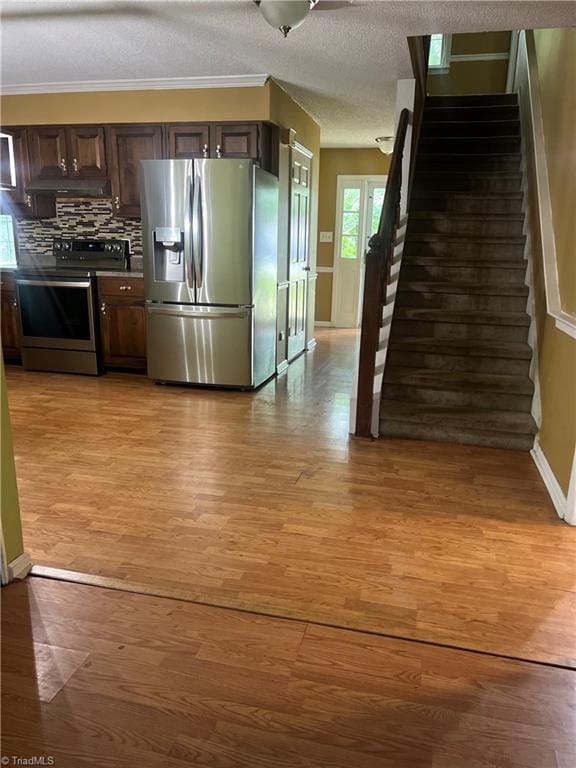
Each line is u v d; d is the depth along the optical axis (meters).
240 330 4.30
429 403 3.58
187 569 2.07
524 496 2.74
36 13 2.88
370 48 3.28
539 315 3.49
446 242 4.28
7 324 5.00
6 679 1.54
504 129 5.05
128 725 1.41
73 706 1.46
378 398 3.46
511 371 3.65
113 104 4.45
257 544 2.25
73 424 3.63
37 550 2.18
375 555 2.20
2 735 1.38
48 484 2.76
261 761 1.32
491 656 1.67
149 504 2.57
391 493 2.74
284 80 4.14
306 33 3.05
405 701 1.50
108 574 2.03
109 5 2.74
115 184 4.64
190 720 1.43
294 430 3.60
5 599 1.88
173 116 4.36
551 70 3.72
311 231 5.88
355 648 1.69
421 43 4.24
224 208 4.08
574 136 2.92
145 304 4.47
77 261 5.09
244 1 2.65
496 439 3.36
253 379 4.42
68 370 4.86
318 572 2.07
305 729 1.41
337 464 3.07
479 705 1.49
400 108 3.96
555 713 1.47
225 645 1.69
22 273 4.72
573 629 1.79
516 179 4.59
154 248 4.27
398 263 3.81
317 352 6.11
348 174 7.49
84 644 1.68
